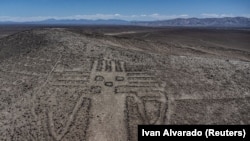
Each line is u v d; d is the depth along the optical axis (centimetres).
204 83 3438
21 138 2525
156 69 3694
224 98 3192
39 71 3706
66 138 2519
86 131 2605
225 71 3747
